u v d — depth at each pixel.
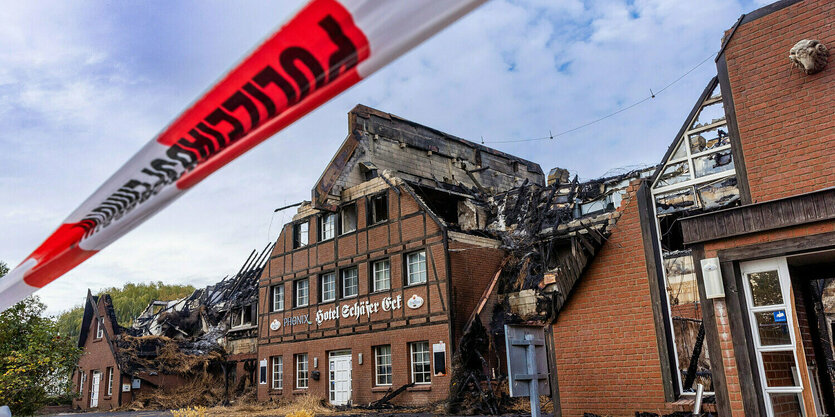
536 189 22.23
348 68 1.25
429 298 18.62
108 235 1.88
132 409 25.06
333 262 22.23
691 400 8.12
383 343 19.67
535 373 7.29
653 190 9.34
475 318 17.92
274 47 1.28
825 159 7.31
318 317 22.31
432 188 21.50
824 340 11.76
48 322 14.38
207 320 30.27
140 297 65.75
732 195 13.54
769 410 6.25
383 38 1.19
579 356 9.29
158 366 26.88
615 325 9.00
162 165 1.65
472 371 17.02
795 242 6.29
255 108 1.44
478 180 28.31
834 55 7.41
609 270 9.23
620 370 8.83
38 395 13.91
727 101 8.26
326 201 21.84
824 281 13.67
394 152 24.88
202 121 1.50
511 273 19.75
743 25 8.28
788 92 7.73
